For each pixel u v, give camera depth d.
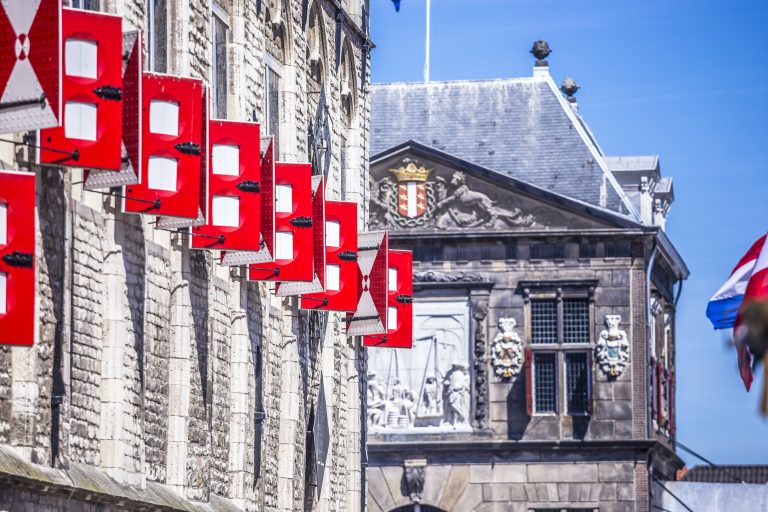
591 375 73.50
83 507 29.41
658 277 79.00
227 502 39.00
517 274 74.06
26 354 27.45
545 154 76.31
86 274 30.62
